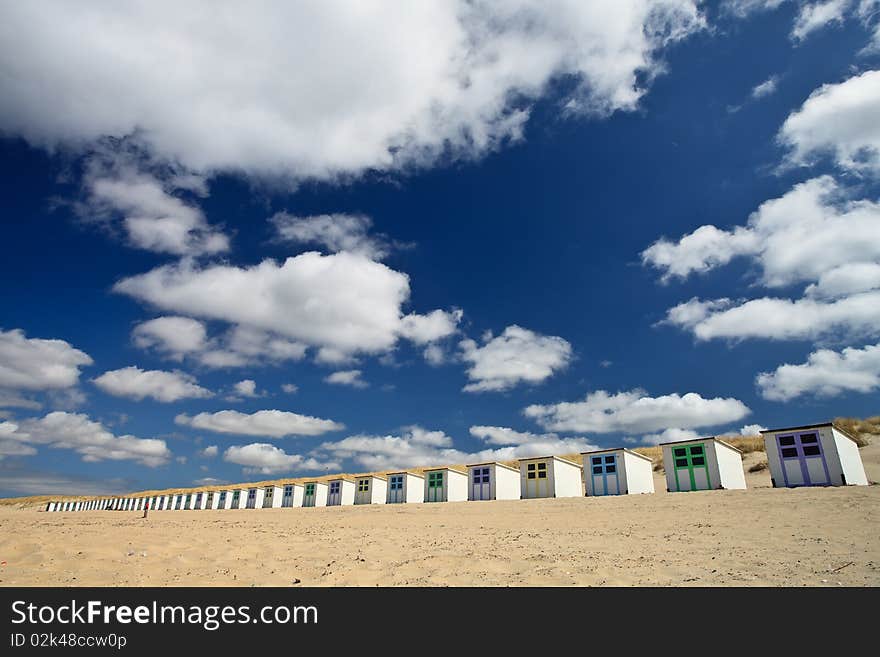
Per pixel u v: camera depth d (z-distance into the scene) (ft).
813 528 39.19
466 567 32.27
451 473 118.01
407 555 36.65
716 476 77.82
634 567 30.63
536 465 101.30
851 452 69.62
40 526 61.87
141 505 222.28
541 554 35.35
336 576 30.89
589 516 55.67
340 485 146.10
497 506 77.15
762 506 51.19
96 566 32.73
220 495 180.34
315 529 56.03
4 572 31.19
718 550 34.22
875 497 49.42
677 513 52.19
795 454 70.18
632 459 89.35
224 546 40.98
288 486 159.63
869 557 29.94
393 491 128.67
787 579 26.66
